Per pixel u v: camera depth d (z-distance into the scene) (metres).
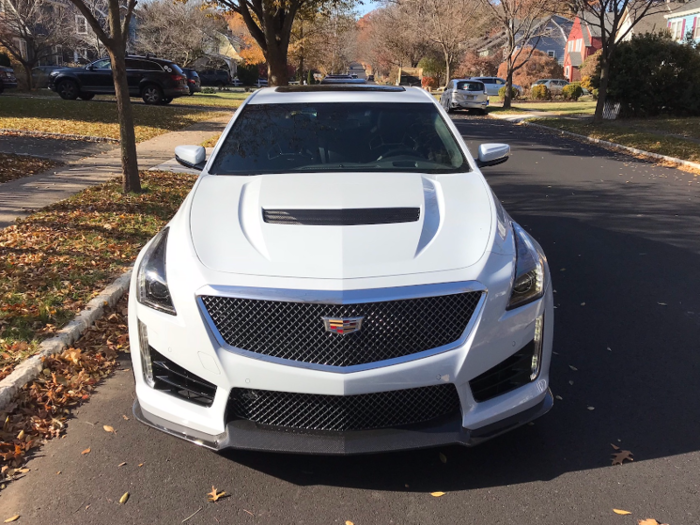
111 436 3.40
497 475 3.04
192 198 3.63
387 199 3.40
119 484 2.98
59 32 32.38
